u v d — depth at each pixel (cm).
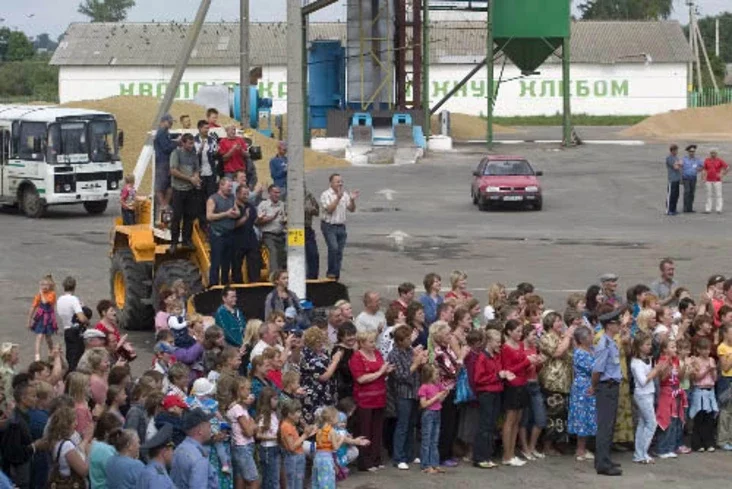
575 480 2822
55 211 7862
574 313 3008
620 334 2955
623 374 2975
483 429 2903
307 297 3584
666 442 3041
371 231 6625
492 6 11569
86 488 2169
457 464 2947
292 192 3472
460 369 2900
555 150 11631
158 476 2034
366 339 2827
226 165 3831
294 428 2544
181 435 2302
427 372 2847
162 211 3897
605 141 12788
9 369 2569
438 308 3247
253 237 3697
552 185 8894
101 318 2994
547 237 6388
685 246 6038
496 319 2950
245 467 2500
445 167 10156
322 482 2553
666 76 19275
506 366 2894
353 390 2845
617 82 19300
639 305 3344
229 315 3180
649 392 2955
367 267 5466
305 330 2939
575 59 19250
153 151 4022
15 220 7325
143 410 2336
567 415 3000
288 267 3491
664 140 13050
